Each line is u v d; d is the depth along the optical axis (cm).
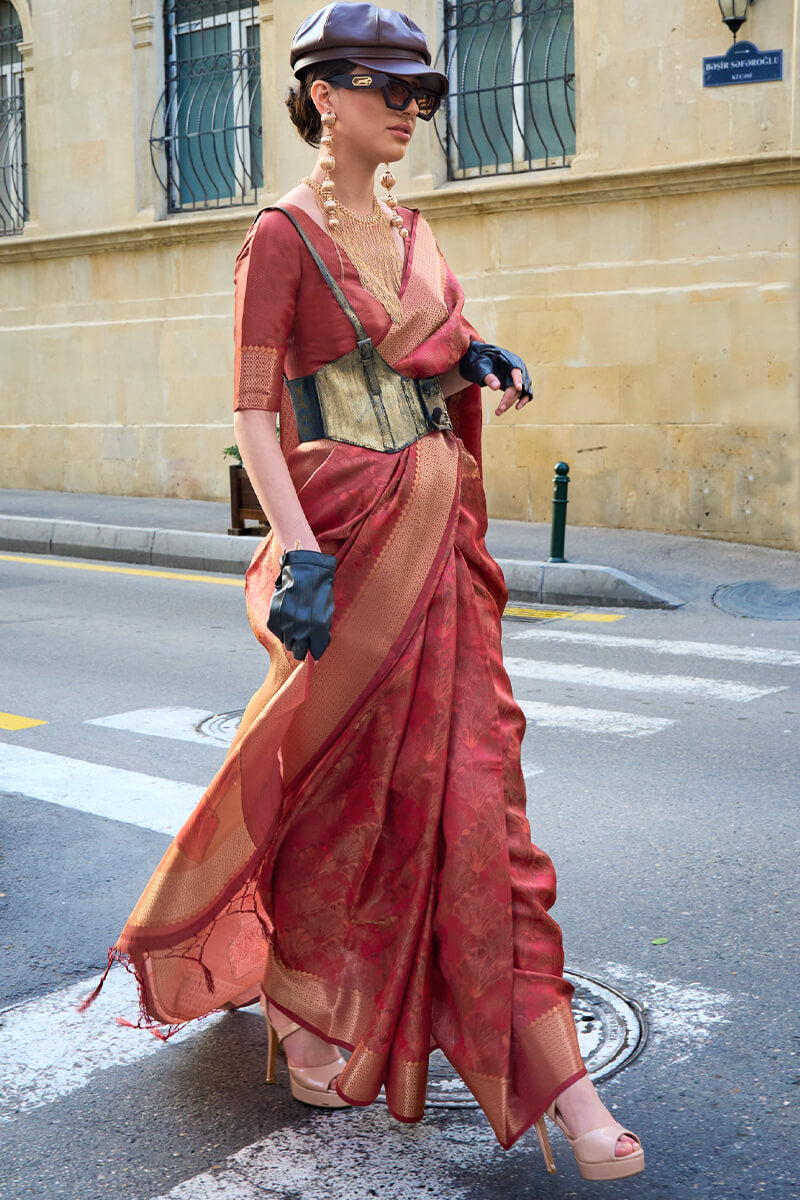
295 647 232
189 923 267
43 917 391
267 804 249
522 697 679
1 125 1711
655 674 735
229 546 1187
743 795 505
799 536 1127
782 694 682
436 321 257
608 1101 281
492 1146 263
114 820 479
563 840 454
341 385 250
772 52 1097
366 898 250
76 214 1600
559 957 249
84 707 658
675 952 360
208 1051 307
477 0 1283
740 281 1137
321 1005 256
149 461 1565
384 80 246
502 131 1285
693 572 1051
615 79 1175
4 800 502
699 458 1170
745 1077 291
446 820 241
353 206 255
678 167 1141
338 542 247
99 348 1595
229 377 1487
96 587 1081
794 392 1121
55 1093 289
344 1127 271
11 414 1688
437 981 246
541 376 1248
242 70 1477
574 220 1214
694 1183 250
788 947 362
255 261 246
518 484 1276
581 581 998
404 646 246
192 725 620
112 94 1553
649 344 1184
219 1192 249
